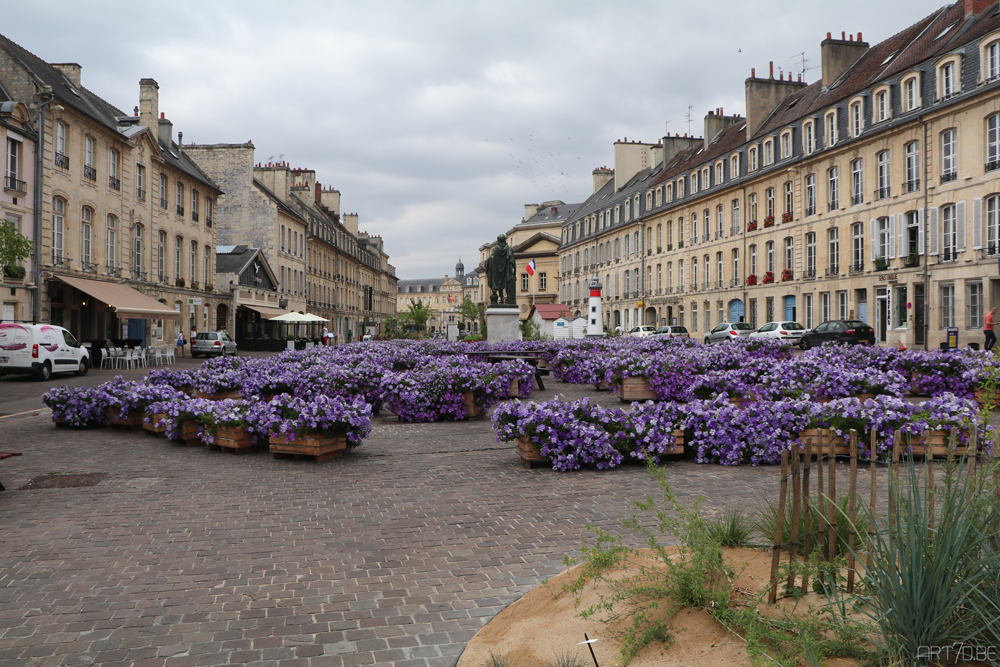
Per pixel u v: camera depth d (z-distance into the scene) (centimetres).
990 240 2683
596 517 591
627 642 322
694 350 1634
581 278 7644
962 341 2761
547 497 663
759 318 4219
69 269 2956
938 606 289
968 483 308
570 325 4769
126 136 3409
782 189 4006
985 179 2673
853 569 344
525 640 351
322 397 890
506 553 506
